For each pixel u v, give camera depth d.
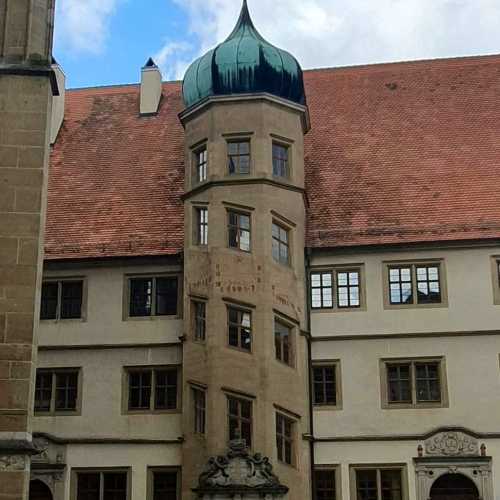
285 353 32.22
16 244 20.58
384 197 35.41
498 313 32.50
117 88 43.97
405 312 33.00
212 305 31.81
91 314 34.22
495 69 41.00
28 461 19.33
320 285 33.84
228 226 32.59
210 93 33.88
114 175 38.34
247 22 35.31
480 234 33.16
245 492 29.69
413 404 32.19
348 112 40.00
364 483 31.84
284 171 33.97
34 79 21.70
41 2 22.39
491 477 31.00
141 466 32.47
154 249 34.34
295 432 31.61
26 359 19.92
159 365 33.38
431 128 38.41
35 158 21.19
